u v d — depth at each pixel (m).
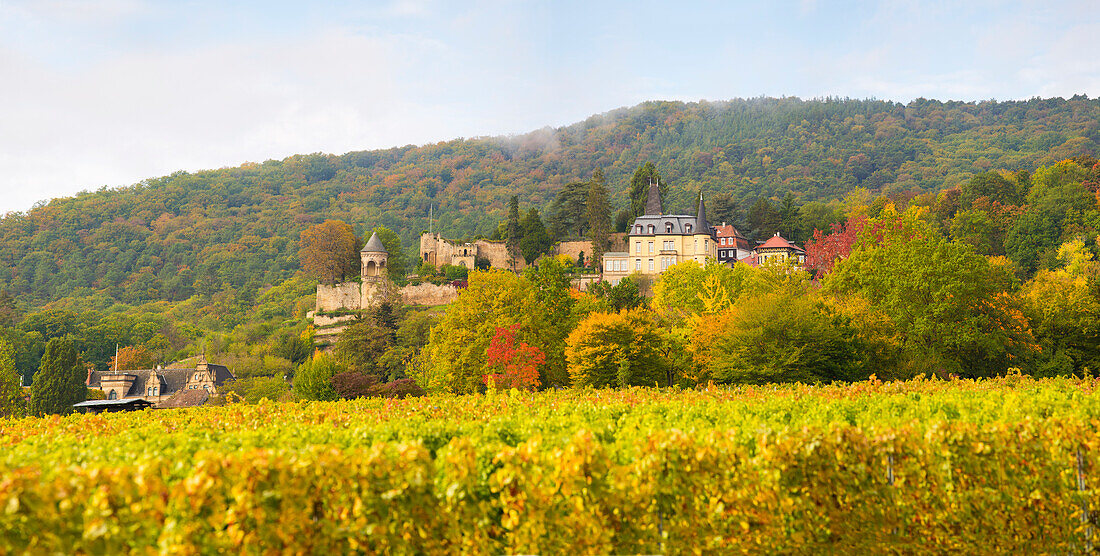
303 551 7.20
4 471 6.79
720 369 45.44
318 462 7.43
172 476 7.95
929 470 9.06
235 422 17.55
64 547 6.59
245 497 7.04
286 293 176.38
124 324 138.25
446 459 8.07
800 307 45.19
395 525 7.59
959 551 8.98
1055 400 15.92
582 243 146.62
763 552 8.49
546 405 20.11
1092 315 47.84
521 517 7.97
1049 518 9.27
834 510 8.72
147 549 6.79
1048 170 138.12
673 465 8.36
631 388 28.22
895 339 47.28
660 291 93.12
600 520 8.02
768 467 8.61
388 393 47.19
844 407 16.30
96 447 12.46
